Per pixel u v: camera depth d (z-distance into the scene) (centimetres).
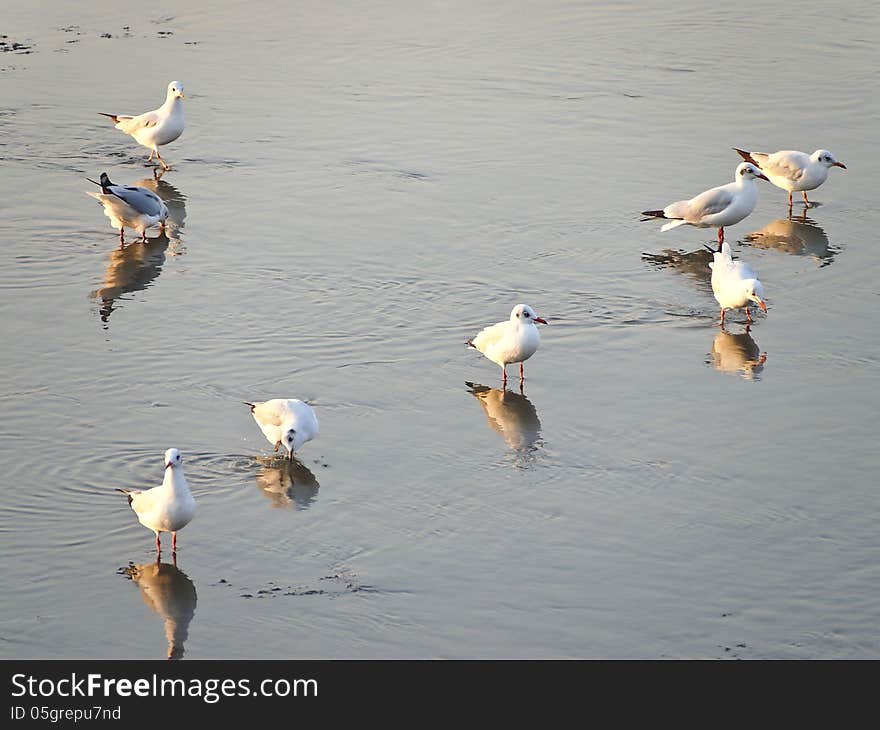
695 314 2128
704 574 1467
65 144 2809
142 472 1667
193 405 1831
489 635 1377
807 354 1992
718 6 3822
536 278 2238
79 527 1559
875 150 2808
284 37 3494
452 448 1738
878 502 1600
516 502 1614
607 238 2397
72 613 1416
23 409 1812
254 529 1559
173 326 2064
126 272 2256
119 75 3200
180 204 2534
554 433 1773
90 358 1961
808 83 3188
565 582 1458
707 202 2366
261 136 2858
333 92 3106
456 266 2277
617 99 3083
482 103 3048
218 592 1447
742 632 1377
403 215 2477
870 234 2438
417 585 1455
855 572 1466
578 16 3706
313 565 1492
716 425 1791
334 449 1731
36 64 3262
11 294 2167
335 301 2150
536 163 2722
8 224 2433
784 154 2547
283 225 2439
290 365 1948
